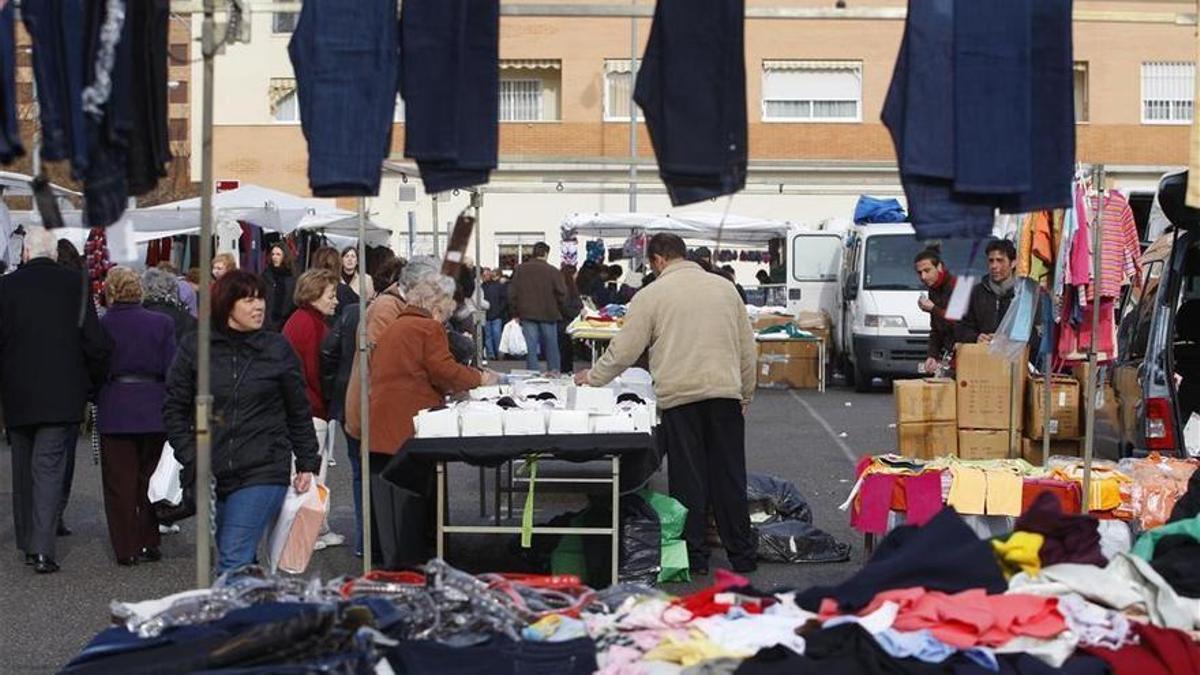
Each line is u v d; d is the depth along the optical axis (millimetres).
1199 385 10664
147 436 9977
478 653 4668
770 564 9734
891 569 5066
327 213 20516
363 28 5145
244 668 4449
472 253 35500
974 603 4805
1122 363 10688
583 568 9125
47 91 4867
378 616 4871
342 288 13852
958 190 5055
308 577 9383
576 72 35594
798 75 34344
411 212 19906
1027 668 4520
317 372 10133
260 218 18609
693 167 5098
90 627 8336
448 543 10359
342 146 5156
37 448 9711
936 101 5055
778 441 16453
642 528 9094
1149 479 8047
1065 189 5152
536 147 35531
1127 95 34875
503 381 11055
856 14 5145
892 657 4484
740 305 9469
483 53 5180
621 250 29734
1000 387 10383
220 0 5184
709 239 25219
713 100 5090
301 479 7551
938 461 8672
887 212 24016
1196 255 10359
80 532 11195
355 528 10125
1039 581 5078
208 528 5547
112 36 4836
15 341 9625
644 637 4781
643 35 35500
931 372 12797
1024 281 9703
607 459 8508
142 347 9844
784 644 4602
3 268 13867
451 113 5164
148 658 4559
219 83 35906
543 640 4777
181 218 18469
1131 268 10039
